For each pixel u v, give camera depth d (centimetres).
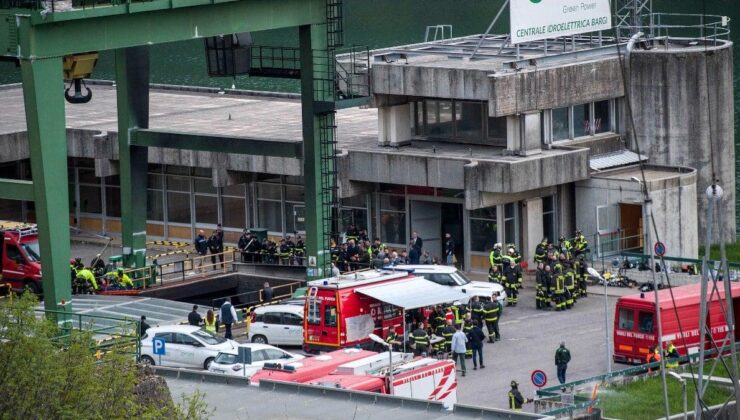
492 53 11675
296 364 7406
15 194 8675
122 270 10694
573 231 11250
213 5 9512
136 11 8988
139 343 7369
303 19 10112
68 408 5644
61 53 8631
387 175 11081
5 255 10794
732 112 12088
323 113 10312
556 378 8500
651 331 8506
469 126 11362
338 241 10712
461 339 8588
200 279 11019
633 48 11869
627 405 7712
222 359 8281
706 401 7912
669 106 11744
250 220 12362
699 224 11975
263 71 10719
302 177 12056
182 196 12681
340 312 8731
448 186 10806
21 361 5734
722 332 8638
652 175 11256
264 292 10181
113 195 13012
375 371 7325
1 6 8669
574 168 10956
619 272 10675
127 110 10862
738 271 10100
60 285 8669
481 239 11038
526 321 9756
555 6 11200
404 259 10581
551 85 11019
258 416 6359
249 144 10519
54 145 8600
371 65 11181
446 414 6297
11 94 15412
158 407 6097
